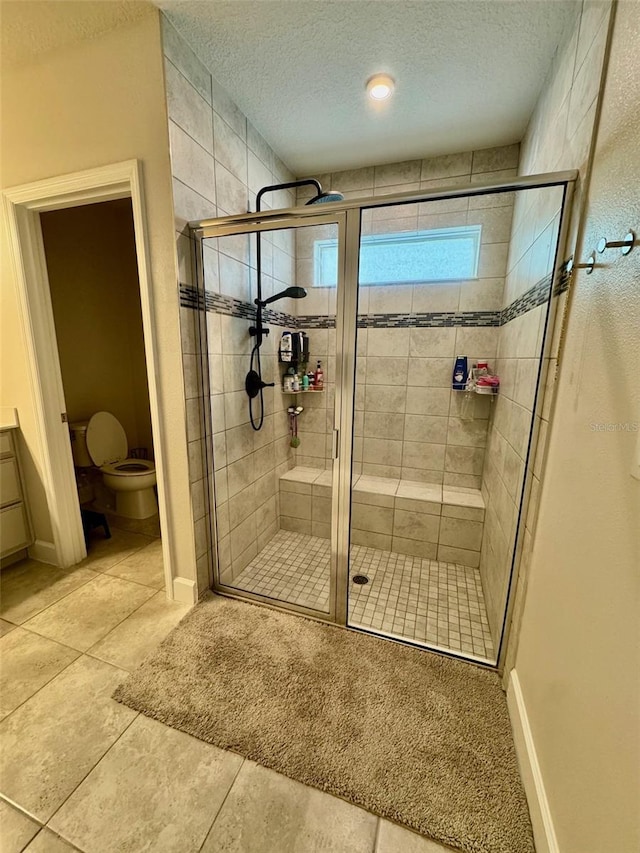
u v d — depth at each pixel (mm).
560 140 1359
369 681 1424
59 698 1330
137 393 3314
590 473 871
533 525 1276
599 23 1003
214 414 1835
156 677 1415
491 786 1077
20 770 1101
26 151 1614
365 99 1769
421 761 1139
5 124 1612
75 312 2789
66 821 988
